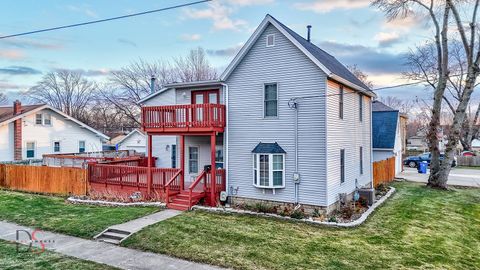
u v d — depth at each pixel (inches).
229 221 459.2
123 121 2314.2
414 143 2913.4
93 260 335.0
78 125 1182.3
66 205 578.6
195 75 1939.0
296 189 509.0
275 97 530.0
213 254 343.0
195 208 528.4
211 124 541.6
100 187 649.0
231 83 569.3
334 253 348.8
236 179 561.6
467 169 1275.8
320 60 501.0
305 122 502.3
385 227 451.8
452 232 441.4
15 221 478.9
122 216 484.1
